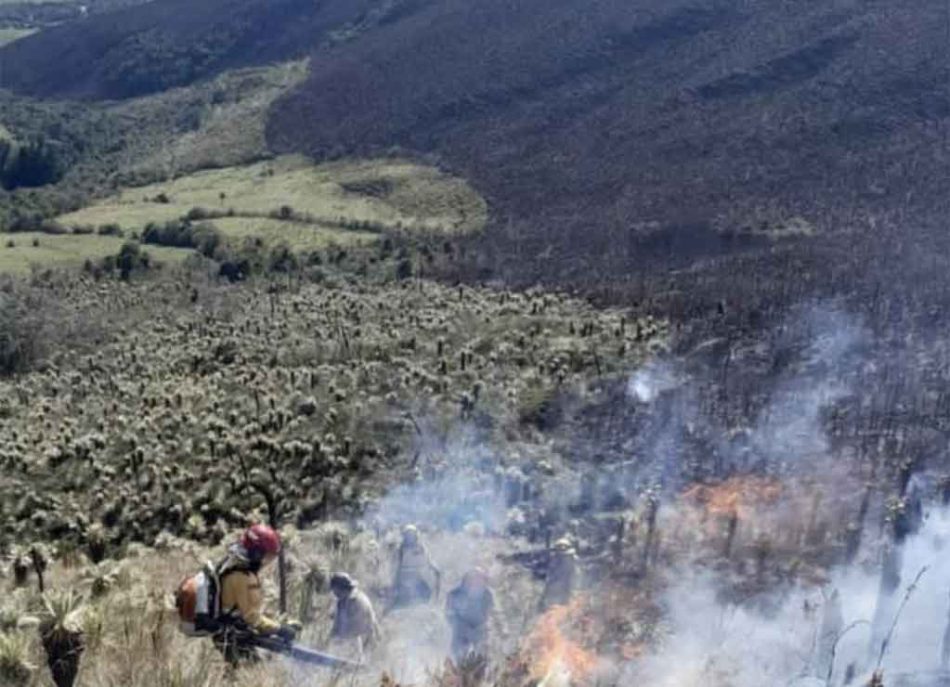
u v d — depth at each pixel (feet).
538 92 512.22
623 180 398.21
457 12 618.44
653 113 451.12
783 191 337.72
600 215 353.72
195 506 116.16
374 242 355.36
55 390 200.85
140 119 643.04
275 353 206.28
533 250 312.71
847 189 324.60
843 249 236.63
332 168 496.23
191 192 469.98
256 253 343.05
